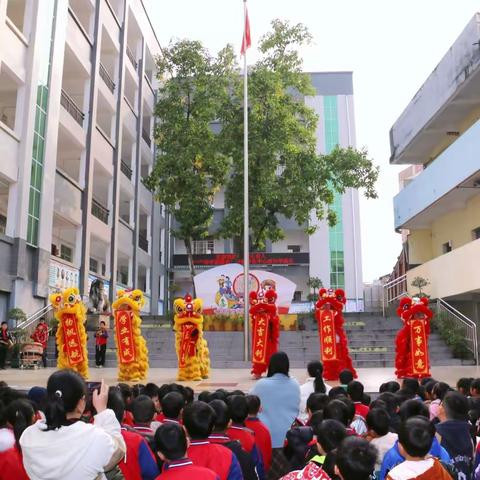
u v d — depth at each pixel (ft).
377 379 44.09
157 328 75.10
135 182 113.09
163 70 89.51
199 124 85.97
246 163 62.18
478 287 60.85
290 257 139.03
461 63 62.49
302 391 21.75
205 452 11.55
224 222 87.25
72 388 9.80
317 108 144.05
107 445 9.58
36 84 71.15
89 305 80.53
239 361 59.77
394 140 86.94
